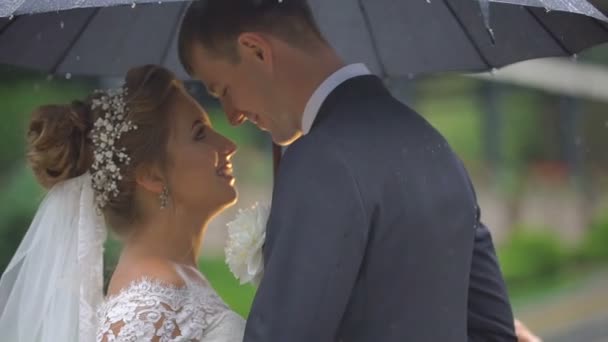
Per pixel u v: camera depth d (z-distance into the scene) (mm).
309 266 5645
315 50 6328
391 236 5879
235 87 6449
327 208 5711
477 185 36281
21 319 7000
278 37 6273
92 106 6926
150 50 8273
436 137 6328
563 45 7211
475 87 35594
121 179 6789
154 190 6852
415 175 6020
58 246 6887
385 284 5895
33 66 7715
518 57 7637
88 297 6848
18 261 7105
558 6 5516
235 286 22734
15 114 23188
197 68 6539
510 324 6926
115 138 6773
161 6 8086
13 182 21516
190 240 6961
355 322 5930
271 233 5875
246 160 29922
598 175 39062
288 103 6332
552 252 31297
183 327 6441
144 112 6797
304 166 5855
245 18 6281
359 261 5758
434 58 8203
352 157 5859
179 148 6867
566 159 38562
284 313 5633
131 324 6320
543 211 35500
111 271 7363
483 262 6926
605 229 33938
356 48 8453
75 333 6828
